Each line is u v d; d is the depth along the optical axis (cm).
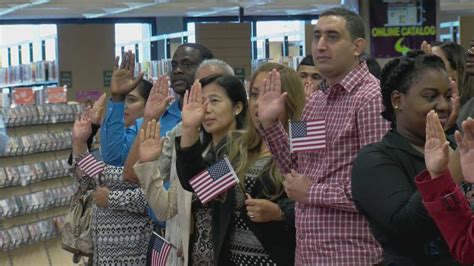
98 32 1254
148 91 629
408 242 307
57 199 917
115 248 552
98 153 602
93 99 1254
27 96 1040
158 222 534
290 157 397
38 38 1936
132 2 1585
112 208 542
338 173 370
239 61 1263
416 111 311
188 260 450
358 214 362
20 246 872
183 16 2031
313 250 371
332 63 376
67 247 609
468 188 323
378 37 1079
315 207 370
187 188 423
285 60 1534
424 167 312
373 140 362
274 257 407
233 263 423
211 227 441
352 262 360
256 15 2092
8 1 1477
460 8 1800
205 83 461
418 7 1080
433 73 309
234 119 461
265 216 400
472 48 416
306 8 1794
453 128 389
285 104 423
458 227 276
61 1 1552
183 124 419
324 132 373
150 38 1947
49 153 928
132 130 607
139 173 468
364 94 368
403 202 302
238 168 420
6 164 862
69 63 1249
